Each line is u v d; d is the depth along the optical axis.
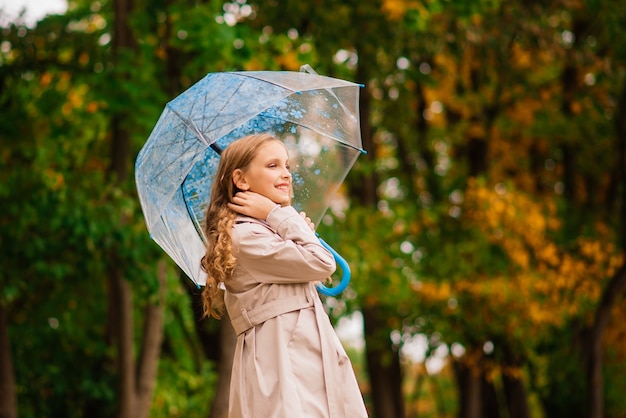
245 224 3.97
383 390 16.47
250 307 3.95
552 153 19.06
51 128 12.02
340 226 14.41
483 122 17.56
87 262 11.69
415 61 16.36
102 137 13.27
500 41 15.54
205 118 4.06
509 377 17.34
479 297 14.91
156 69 11.75
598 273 15.84
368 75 14.88
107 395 13.16
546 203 16.36
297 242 3.91
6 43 12.14
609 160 18.41
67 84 12.27
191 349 16.61
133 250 10.96
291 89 4.16
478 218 15.16
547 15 16.23
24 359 13.41
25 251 11.05
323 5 13.03
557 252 16.03
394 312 15.84
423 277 14.95
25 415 13.11
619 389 18.30
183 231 4.26
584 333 17.64
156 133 4.21
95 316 14.17
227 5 12.61
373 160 15.60
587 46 17.66
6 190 11.01
